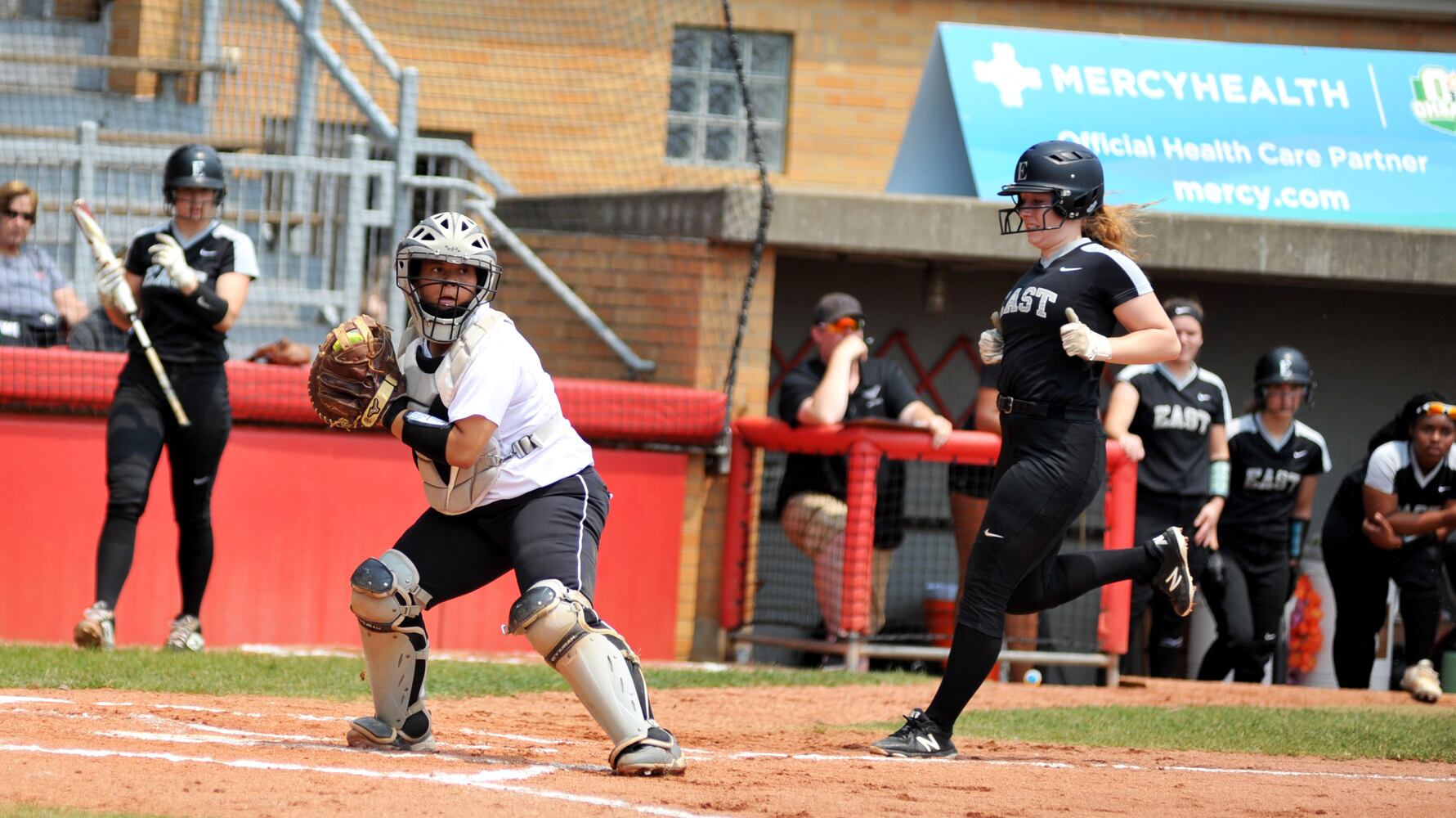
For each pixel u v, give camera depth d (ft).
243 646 116.47
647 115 174.91
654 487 128.67
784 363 152.56
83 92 153.48
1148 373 121.90
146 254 98.12
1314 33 182.50
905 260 148.05
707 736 76.18
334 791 50.03
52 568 118.42
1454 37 183.42
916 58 180.55
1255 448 124.36
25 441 118.32
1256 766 73.31
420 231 56.34
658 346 135.44
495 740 69.26
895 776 62.34
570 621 56.90
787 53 180.96
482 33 171.32
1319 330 157.89
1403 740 83.51
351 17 145.07
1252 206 146.41
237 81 152.46
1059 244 72.69
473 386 56.44
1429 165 150.71
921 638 124.06
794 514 124.57
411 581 59.26
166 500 120.26
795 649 131.64
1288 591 126.82
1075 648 123.24
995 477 74.23
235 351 135.74
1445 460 123.13
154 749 57.67
